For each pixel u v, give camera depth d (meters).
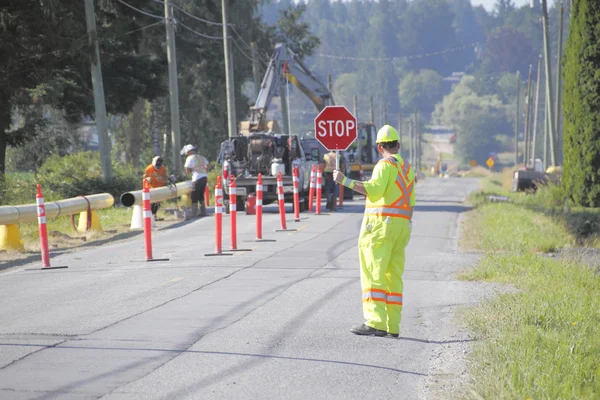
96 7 115.69
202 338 25.17
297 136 81.94
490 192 126.19
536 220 67.19
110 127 186.75
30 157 151.88
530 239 53.06
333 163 85.94
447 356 23.31
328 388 20.03
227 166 81.50
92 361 22.31
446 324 27.73
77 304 31.59
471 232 59.16
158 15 137.38
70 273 41.06
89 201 62.69
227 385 20.14
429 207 93.62
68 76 113.94
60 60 105.31
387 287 26.00
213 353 23.30
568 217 69.69
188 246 52.47
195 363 22.17
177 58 173.62
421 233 61.50
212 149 186.50
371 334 25.66
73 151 169.50
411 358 23.09
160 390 19.64
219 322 27.59
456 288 35.38
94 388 19.75
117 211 85.19
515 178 129.38
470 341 24.97
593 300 30.45
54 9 95.38
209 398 19.06
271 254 46.81
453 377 21.08
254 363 22.27
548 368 20.28
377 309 25.56
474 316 27.61
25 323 27.75
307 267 41.28
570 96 81.69
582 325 25.77
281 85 102.38
